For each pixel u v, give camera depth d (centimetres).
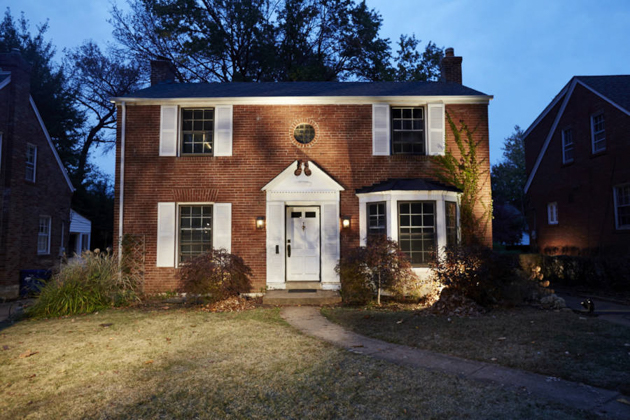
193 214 1156
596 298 1055
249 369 493
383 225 1090
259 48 2453
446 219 1079
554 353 539
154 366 508
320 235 1140
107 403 396
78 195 2577
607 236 1373
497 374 471
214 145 1151
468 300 840
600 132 1432
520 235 3494
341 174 1144
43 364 521
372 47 2609
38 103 2438
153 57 2522
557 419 353
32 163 1498
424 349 580
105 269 991
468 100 1150
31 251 1470
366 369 489
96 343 621
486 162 1145
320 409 378
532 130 1947
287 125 1158
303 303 991
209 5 2459
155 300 1065
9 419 363
